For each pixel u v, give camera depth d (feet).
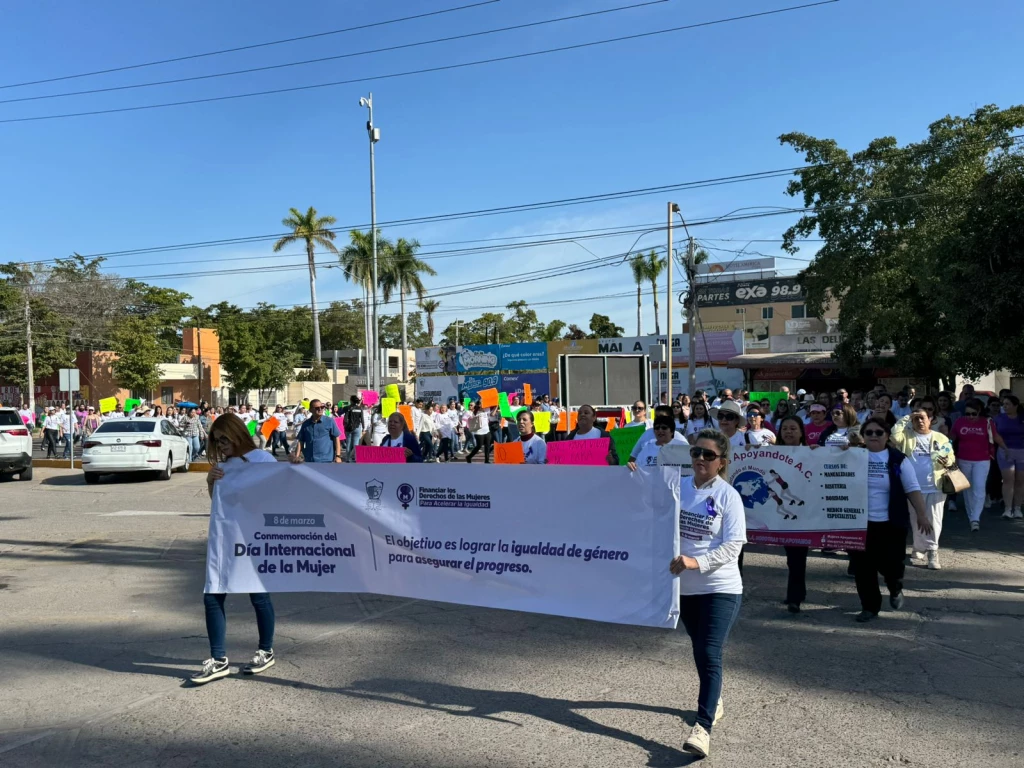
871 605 22.61
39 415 137.18
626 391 71.36
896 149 99.19
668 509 16.55
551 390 141.59
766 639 21.07
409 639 21.33
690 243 109.91
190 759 14.28
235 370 186.70
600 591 17.24
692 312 110.22
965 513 42.16
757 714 16.02
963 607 24.03
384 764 13.96
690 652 20.13
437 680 18.15
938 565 29.25
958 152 89.30
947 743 14.58
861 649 20.18
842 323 102.63
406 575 19.02
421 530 18.92
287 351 200.34
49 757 14.43
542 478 17.88
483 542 18.47
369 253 180.65
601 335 259.60
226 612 24.21
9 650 20.53
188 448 71.82
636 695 17.15
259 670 18.61
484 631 22.07
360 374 217.77
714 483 15.20
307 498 19.24
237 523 18.94
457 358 148.25
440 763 13.98
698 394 44.21
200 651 20.36
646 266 210.59
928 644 20.52
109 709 16.56
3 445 63.87
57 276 168.14
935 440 28.96
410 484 18.97
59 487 61.00
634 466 17.03
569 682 17.97
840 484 23.27
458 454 88.17
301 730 15.44
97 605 25.04
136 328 170.71
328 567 19.25
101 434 63.98
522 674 18.53
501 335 266.77
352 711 16.37
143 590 27.02
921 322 93.20
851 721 15.62
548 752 14.37
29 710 16.55
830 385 134.62
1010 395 40.01
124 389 169.27
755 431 32.40
